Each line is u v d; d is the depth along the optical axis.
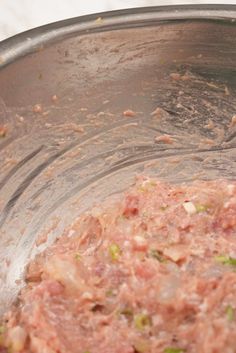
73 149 0.34
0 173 0.31
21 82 0.30
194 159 0.36
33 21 0.43
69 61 0.31
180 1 0.44
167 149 0.35
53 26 0.30
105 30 0.31
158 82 0.34
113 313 0.26
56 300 0.27
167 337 0.25
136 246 0.28
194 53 0.33
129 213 0.31
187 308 0.26
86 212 0.34
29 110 0.31
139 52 0.32
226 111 0.35
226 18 0.31
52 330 0.26
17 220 0.32
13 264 0.31
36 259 0.31
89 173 0.34
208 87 0.34
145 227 0.30
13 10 0.44
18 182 0.32
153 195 0.32
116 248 0.29
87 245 0.31
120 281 0.28
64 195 0.34
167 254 0.28
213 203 0.30
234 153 0.35
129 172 0.35
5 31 0.42
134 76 0.33
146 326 0.26
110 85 0.33
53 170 0.33
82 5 0.44
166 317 0.26
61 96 0.32
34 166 0.32
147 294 0.26
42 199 0.33
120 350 0.25
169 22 0.31
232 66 0.33
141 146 0.35
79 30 0.30
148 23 0.31
